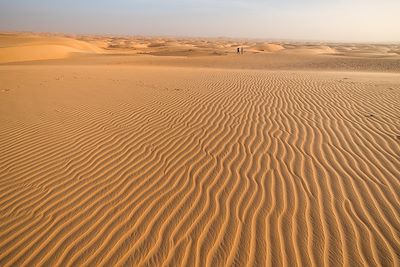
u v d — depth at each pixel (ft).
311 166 16.71
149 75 55.16
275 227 11.98
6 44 160.15
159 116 26.63
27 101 32.27
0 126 24.41
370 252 10.63
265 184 15.05
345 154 18.07
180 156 18.54
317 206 13.17
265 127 23.18
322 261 10.32
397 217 12.32
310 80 47.52
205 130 22.84
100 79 48.73
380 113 26.25
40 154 19.15
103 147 20.08
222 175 16.11
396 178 15.20
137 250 11.02
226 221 12.44
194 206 13.52
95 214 13.10
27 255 10.88
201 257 10.63
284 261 10.36
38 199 14.26
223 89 38.91
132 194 14.60
